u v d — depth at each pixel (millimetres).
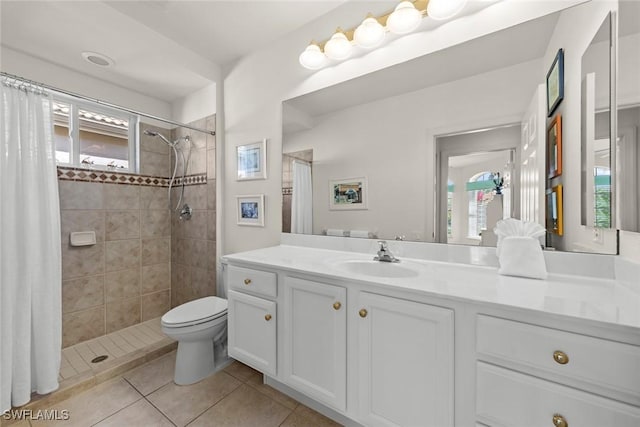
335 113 1661
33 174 1433
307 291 1193
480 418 822
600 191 958
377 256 1443
